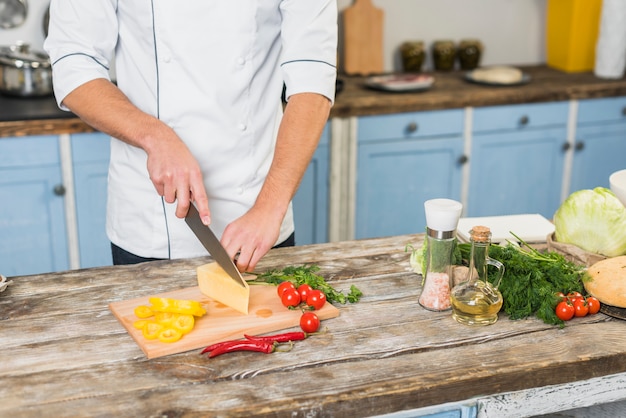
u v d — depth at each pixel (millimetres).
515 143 3227
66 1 1629
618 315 1380
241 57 1690
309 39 1643
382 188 3080
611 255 1547
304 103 1627
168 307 1331
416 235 1778
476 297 1339
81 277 1525
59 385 1153
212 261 1616
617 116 3361
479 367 1214
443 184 3168
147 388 1148
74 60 1616
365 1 3365
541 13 3752
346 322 1353
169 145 1481
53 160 2613
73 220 2705
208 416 1087
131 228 1814
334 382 1168
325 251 1669
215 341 1283
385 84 3105
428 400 1180
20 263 2703
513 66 3746
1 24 2990
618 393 1301
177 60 1674
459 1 3605
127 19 1687
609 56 3418
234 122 1734
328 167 2965
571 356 1253
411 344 1280
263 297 1433
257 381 1170
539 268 1430
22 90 2771
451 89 3168
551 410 1272
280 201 1518
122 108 1556
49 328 1320
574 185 3402
